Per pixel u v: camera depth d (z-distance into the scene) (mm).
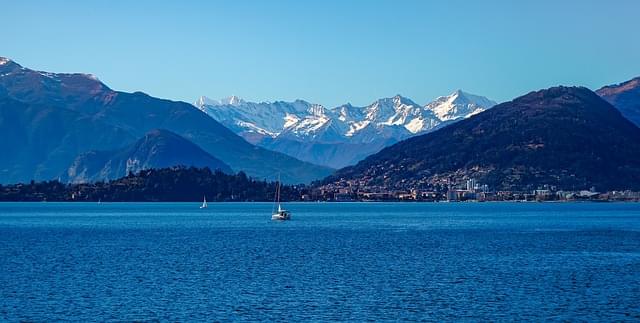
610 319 133250
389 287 163000
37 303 145875
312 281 171250
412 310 139625
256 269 191750
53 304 144875
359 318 133750
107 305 144000
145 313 137375
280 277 177250
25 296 152750
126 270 190375
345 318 133875
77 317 134500
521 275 180375
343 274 182500
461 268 193750
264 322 131000
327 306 143125
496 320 132500
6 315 136000
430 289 160625
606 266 197250
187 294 154750
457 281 171250
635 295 153250
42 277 178125
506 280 172500
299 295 153625
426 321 131750
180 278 175875
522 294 154625
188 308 141375
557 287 162625
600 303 145625
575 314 136750
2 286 164500
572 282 169250
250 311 139000
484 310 139750
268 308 141375
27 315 136000
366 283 168250
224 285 165625
